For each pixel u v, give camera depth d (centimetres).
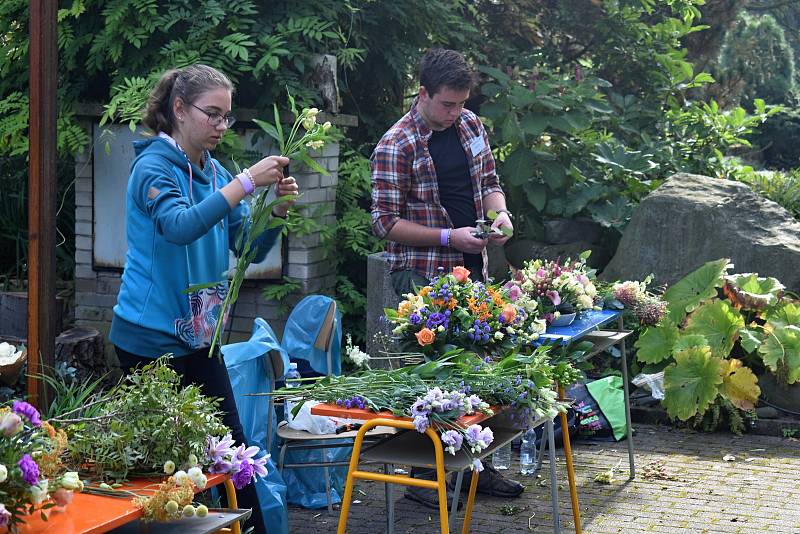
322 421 450
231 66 665
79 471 257
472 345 384
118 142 680
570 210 757
